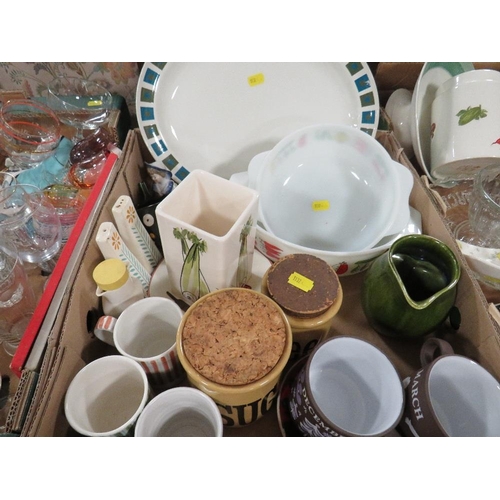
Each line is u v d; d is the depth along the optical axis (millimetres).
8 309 553
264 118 706
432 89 710
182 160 683
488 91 606
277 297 455
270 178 619
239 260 507
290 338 415
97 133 709
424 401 397
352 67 682
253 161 628
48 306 496
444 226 568
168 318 525
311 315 448
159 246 658
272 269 480
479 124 608
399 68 764
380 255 537
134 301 538
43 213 615
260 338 414
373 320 540
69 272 520
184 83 663
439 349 487
